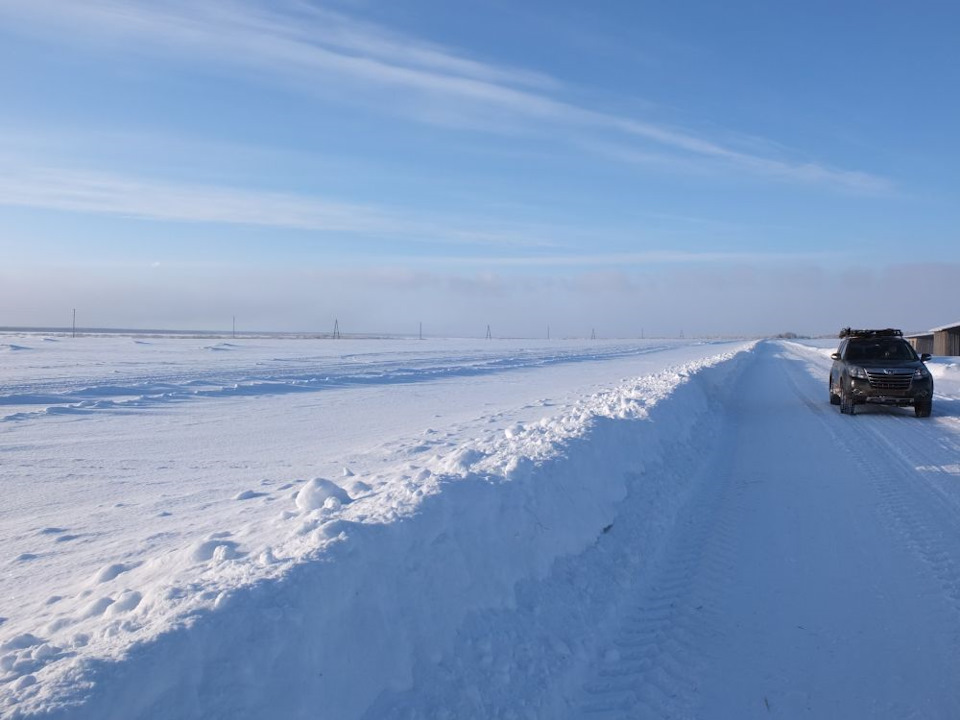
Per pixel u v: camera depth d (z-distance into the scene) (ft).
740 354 183.32
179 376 91.71
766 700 14.56
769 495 31.60
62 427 48.88
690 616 18.74
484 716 13.25
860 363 62.59
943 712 13.91
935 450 42.83
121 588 16.78
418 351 217.56
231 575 13.26
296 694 11.07
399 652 13.43
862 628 17.67
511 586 17.79
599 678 15.64
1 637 14.47
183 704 9.91
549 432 32.96
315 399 71.00
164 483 31.86
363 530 15.03
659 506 28.94
